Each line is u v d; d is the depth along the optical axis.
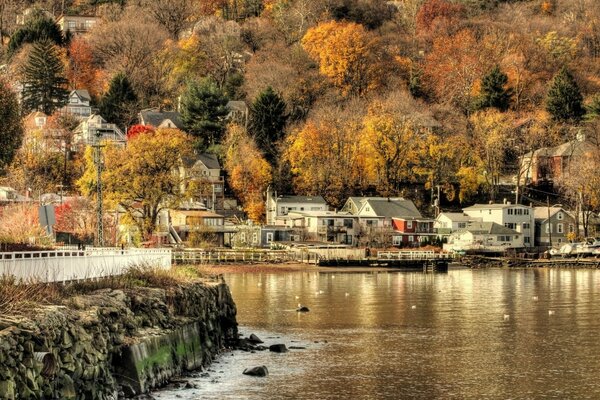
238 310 92.62
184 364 54.31
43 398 35.69
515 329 78.56
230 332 71.06
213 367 58.72
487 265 177.75
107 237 142.75
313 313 90.38
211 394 49.84
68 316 40.25
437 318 86.56
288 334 75.38
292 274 150.88
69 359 38.28
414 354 65.50
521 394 53.09
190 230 181.50
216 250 160.50
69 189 199.12
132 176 145.50
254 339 70.62
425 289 120.75
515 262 177.75
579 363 62.41
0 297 38.41
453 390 53.88
